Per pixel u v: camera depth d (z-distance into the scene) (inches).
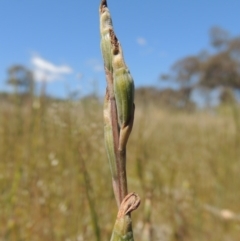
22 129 23.2
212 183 24.3
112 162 3.8
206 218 20.6
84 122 19.6
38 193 18.3
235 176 25.4
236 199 22.6
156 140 36.2
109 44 3.7
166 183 23.6
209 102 54.2
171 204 18.7
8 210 16.7
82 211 16.7
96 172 19.0
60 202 17.9
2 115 24.7
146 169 22.2
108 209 17.3
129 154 27.1
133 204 3.6
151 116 44.2
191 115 53.4
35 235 16.4
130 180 21.9
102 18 3.8
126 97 3.6
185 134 40.0
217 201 22.3
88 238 15.5
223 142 31.9
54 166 20.1
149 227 9.6
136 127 32.1
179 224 18.1
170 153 32.9
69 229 16.5
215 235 19.1
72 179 18.4
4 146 22.0
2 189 18.2
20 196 18.1
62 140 20.2
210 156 29.5
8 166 20.0
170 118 50.2
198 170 27.6
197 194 22.3
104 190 18.2
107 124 3.8
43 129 22.2
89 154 19.1
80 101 21.4
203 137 36.3
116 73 3.6
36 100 24.0
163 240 17.5
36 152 21.2
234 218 20.5
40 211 17.3
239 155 28.6
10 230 15.3
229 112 43.2
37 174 19.5
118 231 3.6
